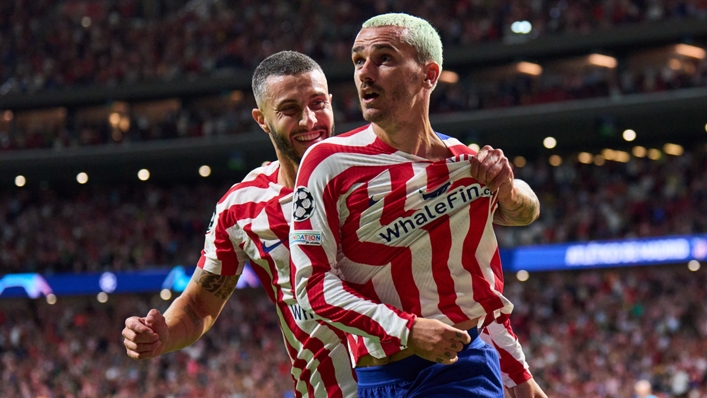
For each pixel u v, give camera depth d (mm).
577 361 59594
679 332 59781
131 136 93000
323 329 9898
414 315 7293
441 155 8047
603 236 70438
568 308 67062
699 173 72000
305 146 9805
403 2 85750
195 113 93938
